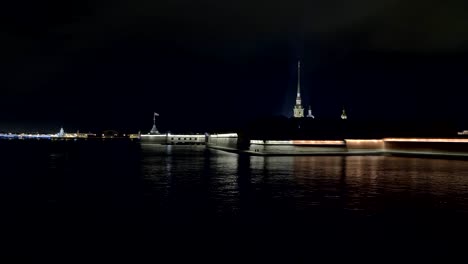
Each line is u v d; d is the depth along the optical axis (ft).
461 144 228.43
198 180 126.21
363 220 66.59
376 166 179.22
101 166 191.62
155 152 362.74
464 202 83.30
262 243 53.57
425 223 64.28
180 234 58.23
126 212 74.38
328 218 68.23
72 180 129.80
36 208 79.46
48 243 54.19
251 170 161.07
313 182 118.52
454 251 49.90
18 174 151.84
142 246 52.54
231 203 82.89
